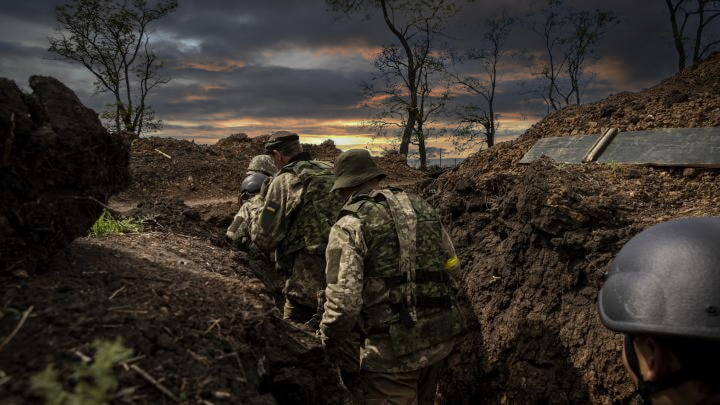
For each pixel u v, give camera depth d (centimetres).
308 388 166
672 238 94
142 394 107
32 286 131
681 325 86
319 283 324
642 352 94
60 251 161
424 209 260
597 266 353
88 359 107
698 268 88
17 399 92
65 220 145
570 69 1905
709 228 93
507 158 768
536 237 398
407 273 241
